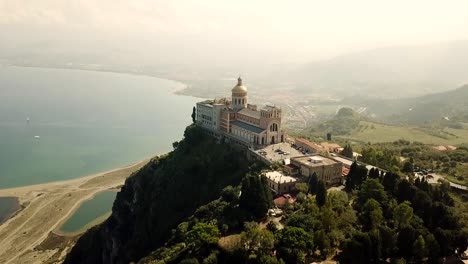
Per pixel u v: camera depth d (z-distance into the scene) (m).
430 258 155.88
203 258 164.50
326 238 157.88
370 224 173.00
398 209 172.75
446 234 161.75
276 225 177.88
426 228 167.75
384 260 156.75
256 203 189.50
